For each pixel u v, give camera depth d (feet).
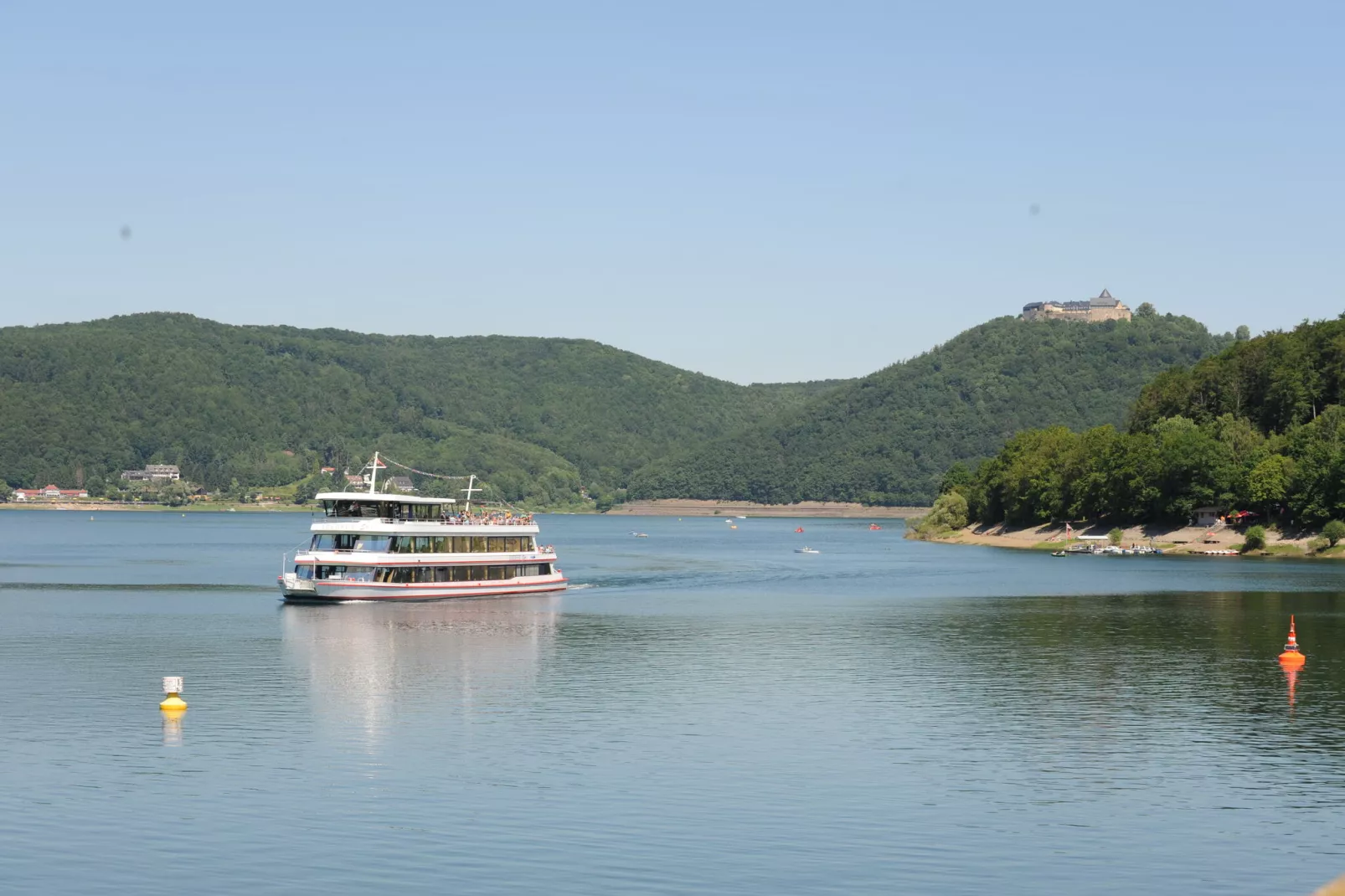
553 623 446.19
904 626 440.04
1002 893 172.14
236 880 175.94
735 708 286.05
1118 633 416.46
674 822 200.54
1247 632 416.87
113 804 209.26
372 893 171.53
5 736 256.52
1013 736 258.57
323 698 298.56
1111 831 197.47
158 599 540.93
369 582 506.48
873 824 200.23
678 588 615.98
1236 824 201.16
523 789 218.38
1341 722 272.51
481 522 569.64
